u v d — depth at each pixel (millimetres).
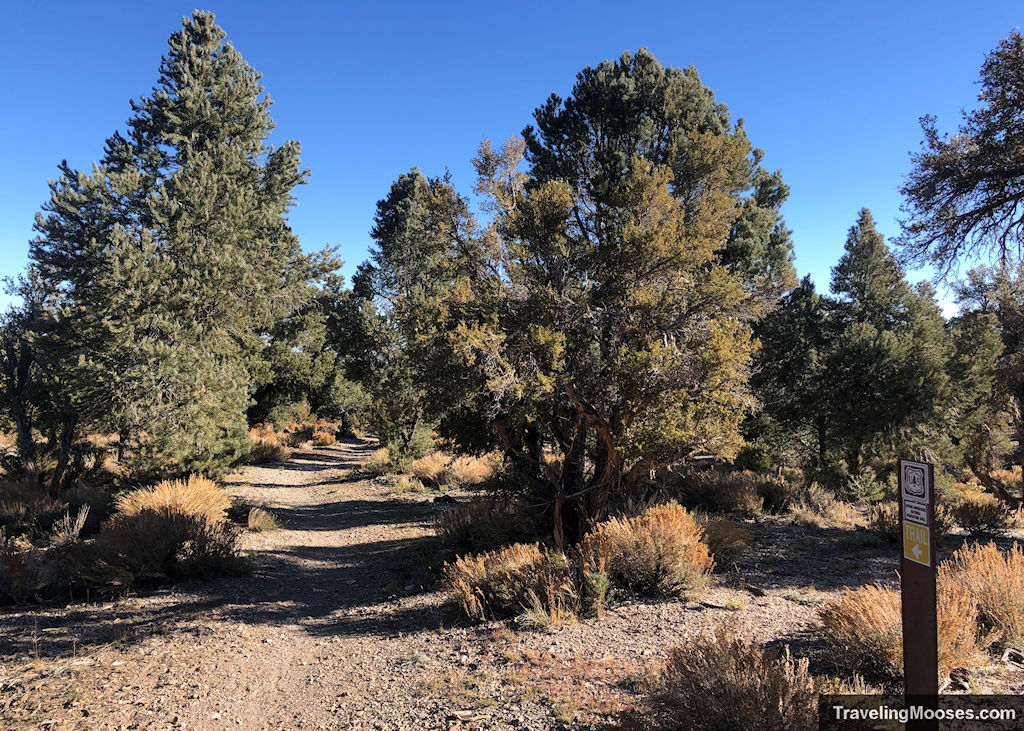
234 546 11836
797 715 3240
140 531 10242
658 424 9328
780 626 5793
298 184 26125
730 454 9727
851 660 4332
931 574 2822
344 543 14445
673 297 10148
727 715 3305
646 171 11125
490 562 8172
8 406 18172
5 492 15797
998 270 18484
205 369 15578
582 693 4539
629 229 10305
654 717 3643
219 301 16359
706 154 13383
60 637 7242
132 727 4809
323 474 29484
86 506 13383
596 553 7762
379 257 29828
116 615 8234
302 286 21328
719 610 6520
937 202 13102
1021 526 12336
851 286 26734
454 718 4418
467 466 24031
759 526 13008
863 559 9305
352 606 8977
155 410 14406
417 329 10812
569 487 11914
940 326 23266
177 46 23266
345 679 5793
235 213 17594
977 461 19547
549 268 11484
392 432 26203
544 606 6969
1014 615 4789
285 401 34812
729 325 9758
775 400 23219
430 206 12422
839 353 21344
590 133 19125
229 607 8773
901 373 19891
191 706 5250
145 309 14859
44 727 4777
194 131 21984
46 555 10484
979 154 12195
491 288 11430
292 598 9508
